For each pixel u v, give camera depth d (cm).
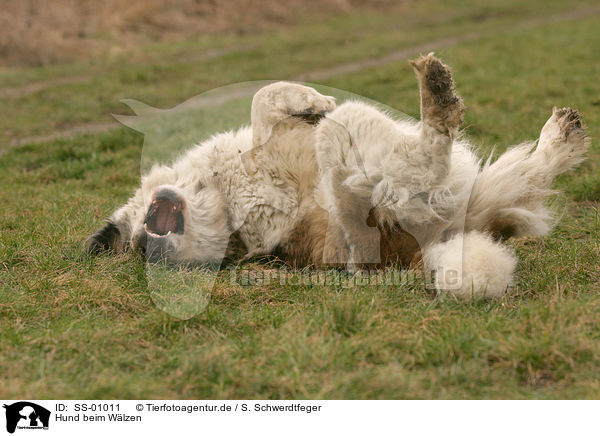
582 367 332
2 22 1839
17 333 373
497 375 329
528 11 2477
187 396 326
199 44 1970
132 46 1919
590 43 1627
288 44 1934
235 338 382
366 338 360
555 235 551
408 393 320
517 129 889
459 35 2014
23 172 837
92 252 502
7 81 1488
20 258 496
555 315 367
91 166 838
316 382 329
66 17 2000
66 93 1355
